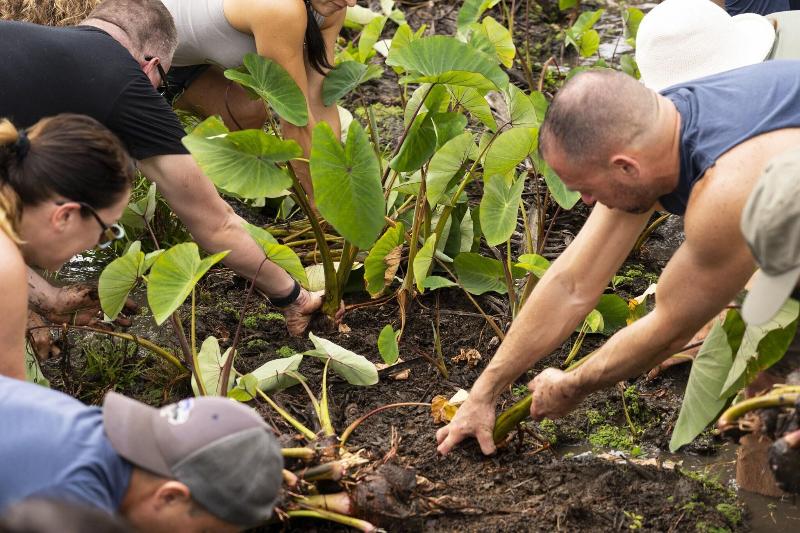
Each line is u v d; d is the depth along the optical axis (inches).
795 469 78.2
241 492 65.3
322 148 114.0
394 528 98.4
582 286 100.8
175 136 113.3
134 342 124.2
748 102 81.3
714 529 101.0
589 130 81.9
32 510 48.2
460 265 138.5
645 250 155.2
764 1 153.5
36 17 135.6
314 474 96.4
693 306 86.4
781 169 71.3
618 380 97.0
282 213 163.0
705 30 113.7
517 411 108.7
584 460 113.6
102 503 62.7
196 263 105.3
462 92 139.3
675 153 83.0
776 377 99.4
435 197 131.1
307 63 148.6
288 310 134.2
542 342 103.1
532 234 158.2
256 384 113.4
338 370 121.3
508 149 123.8
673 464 113.4
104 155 81.0
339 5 137.6
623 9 243.8
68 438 64.1
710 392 96.0
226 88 156.6
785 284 70.9
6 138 79.0
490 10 243.1
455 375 129.8
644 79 117.6
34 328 116.3
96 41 106.7
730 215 78.8
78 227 82.3
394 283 149.1
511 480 109.0
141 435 64.9
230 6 132.9
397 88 209.8
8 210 79.0
